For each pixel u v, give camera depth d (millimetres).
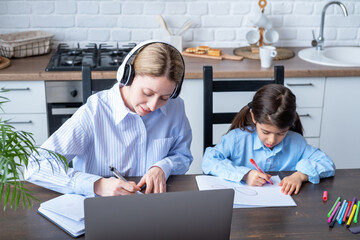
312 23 3324
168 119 1809
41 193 1538
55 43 3188
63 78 2652
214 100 2852
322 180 1704
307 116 2912
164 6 3176
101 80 1905
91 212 1091
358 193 1607
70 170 1559
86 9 3127
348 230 1368
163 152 1813
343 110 2924
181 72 1471
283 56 3010
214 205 1150
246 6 3232
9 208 1429
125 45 3160
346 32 3369
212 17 3240
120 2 3133
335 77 2844
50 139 1609
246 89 2068
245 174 1666
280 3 3252
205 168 1774
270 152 1918
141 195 1109
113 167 1622
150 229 1140
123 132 1729
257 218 1423
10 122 2721
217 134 2916
